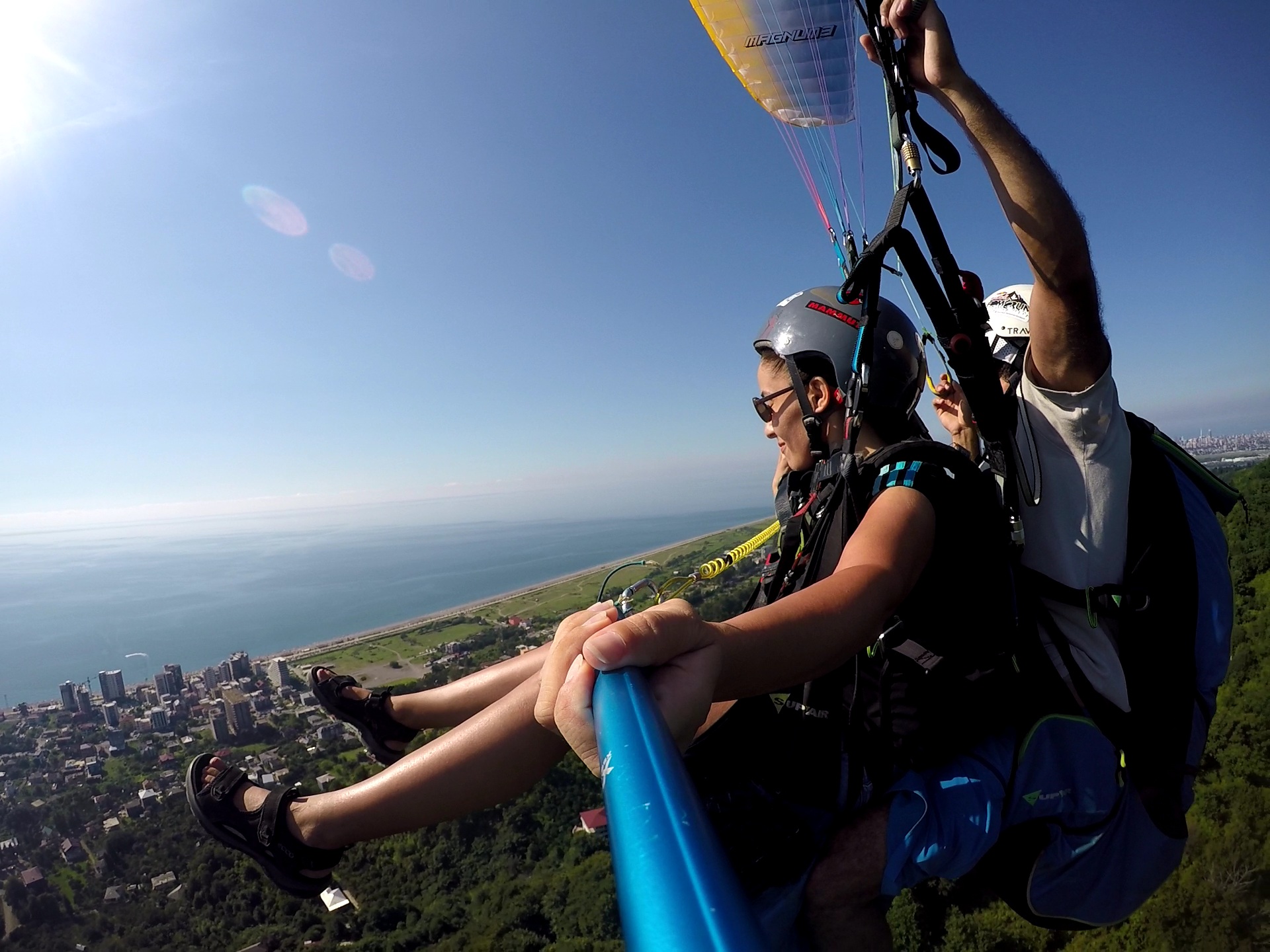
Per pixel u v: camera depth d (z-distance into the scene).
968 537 0.88
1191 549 0.99
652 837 0.29
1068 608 1.00
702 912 0.22
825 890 0.90
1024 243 0.89
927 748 0.92
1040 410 0.99
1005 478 0.98
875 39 0.91
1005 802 0.94
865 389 0.92
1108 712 0.97
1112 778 0.98
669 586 0.93
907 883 0.91
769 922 0.87
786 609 0.66
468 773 0.90
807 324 1.09
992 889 1.05
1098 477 0.97
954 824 0.90
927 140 0.92
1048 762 0.97
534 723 0.89
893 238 0.88
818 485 1.04
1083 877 1.00
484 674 1.33
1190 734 1.03
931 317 0.93
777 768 0.97
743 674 0.60
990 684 0.94
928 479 0.86
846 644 0.68
